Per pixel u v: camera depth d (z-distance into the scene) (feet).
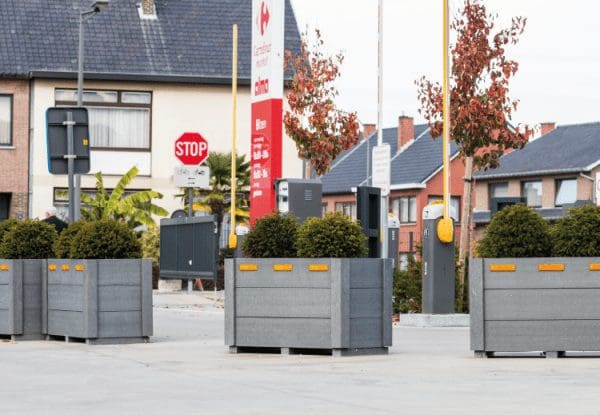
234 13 165.58
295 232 52.44
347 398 35.68
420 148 271.49
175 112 158.20
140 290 58.49
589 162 237.45
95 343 57.57
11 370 44.91
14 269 60.54
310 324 50.83
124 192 156.97
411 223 263.29
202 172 113.09
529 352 52.75
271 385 39.27
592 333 49.11
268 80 91.40
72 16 160.97
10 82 153.79
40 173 153.89
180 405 34.32
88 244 58.23
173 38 161.58
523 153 256.11
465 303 79.10
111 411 33.17
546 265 49.21
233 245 102.37
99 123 156.35
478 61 91.76
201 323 76.95
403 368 44.80
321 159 137.49
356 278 50.85
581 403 34.06
